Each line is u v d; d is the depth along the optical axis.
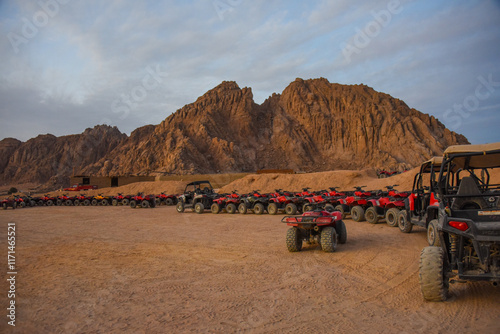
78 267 7.99
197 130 188.12
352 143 187.38
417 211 10.71
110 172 185.50
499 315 4.30
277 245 10.06
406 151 170.38
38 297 5.77
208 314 4.79
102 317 4.82
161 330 4.30
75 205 37.69
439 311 4.54
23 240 12.54
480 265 4.70
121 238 12.48
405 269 6.78
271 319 4.53
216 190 46.12
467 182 5.16
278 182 42.69
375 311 4.66
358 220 14.85
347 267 7.11
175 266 7.80
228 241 11.07
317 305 4.98
